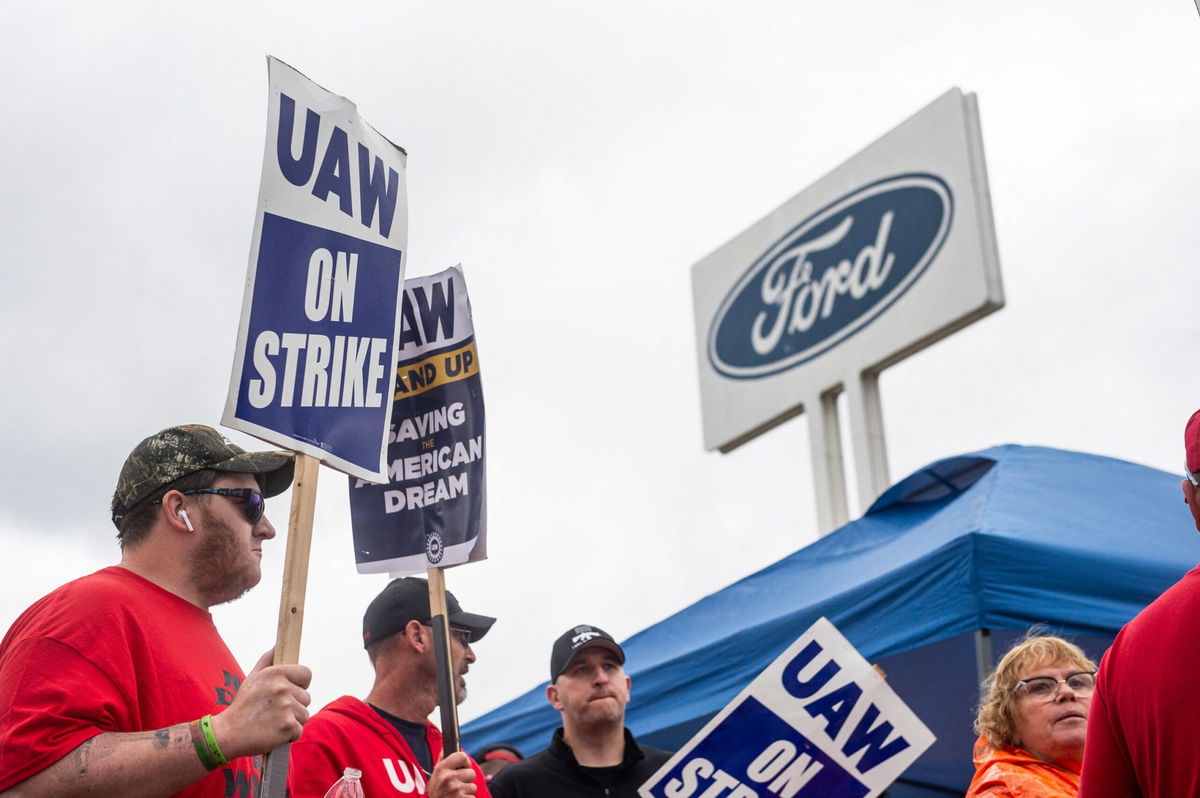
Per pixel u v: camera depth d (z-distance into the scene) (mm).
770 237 13242
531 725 6184
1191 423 2537
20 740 2414
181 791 2596
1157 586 4793
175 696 2654
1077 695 3652
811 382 12211
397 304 3119
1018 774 3549
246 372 2764
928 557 4977
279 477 3178
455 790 3500
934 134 11422
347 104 3137
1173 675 2361
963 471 6230
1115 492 5676
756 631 5535
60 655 2531
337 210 3039
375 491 3945
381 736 3916
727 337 13500
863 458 11453
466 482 3818
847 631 5188
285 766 2535
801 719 3934
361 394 2963
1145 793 2439
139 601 2719
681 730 6105
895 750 3900
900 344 11227
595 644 4727
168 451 2920
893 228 11648
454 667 4199
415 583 4246
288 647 2613
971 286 10625
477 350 3934
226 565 2900
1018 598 4738
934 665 5906
